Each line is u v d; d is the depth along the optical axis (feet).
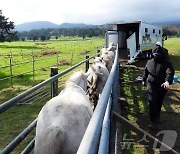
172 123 23.43
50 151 8.23
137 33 75.97
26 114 26.58
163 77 21.81
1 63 75.92
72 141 8.95
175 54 98.43
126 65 58.44
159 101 22.40
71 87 12.17
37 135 9.31
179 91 35.42
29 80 47.19
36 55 101.50
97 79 24.44
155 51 21.77
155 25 87.61
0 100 32.83
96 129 5.18
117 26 75.56
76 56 93.71
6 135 21.13
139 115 25.26
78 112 9.74
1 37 244.63
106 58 34.35
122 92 34.17
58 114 9.39
